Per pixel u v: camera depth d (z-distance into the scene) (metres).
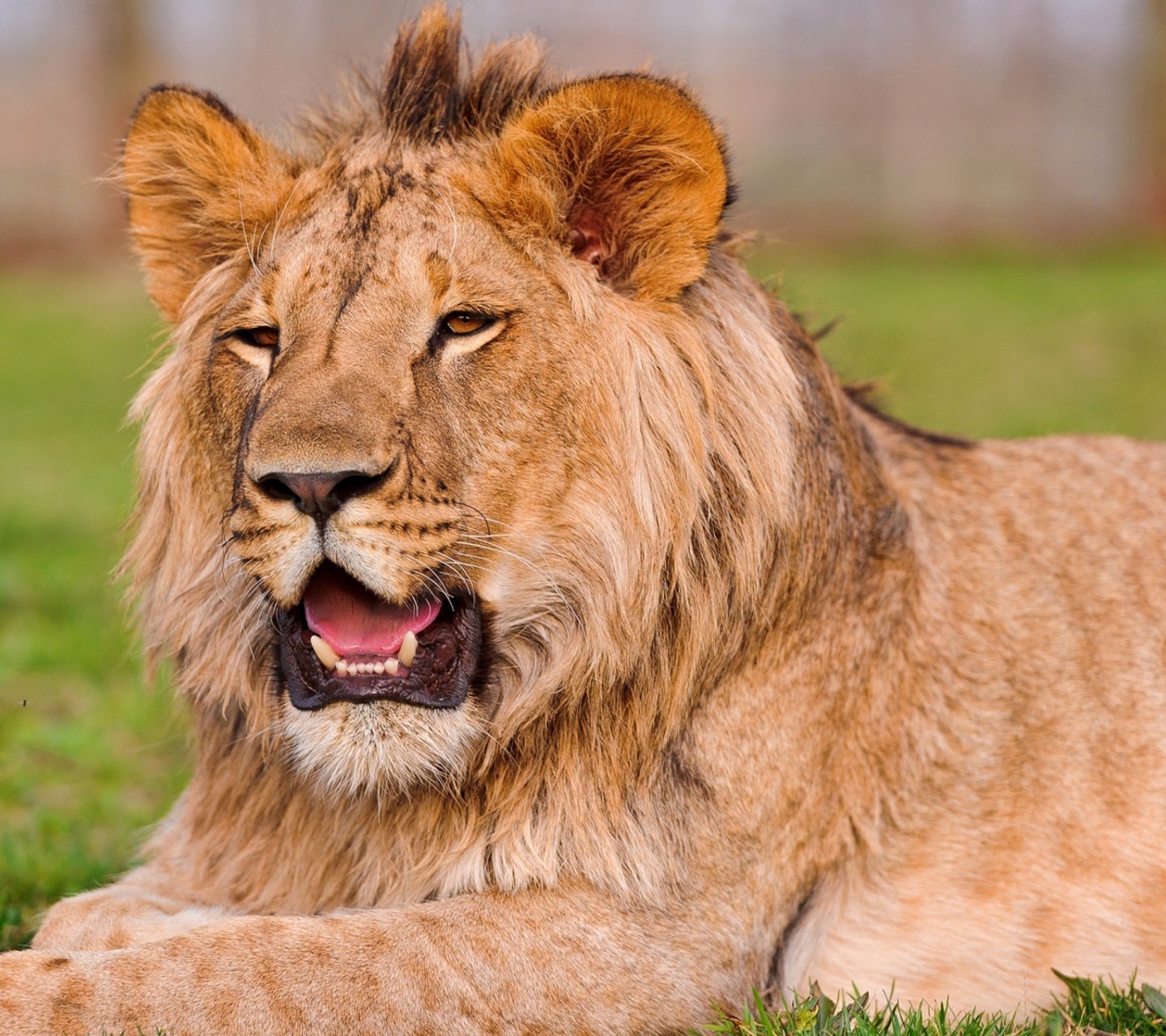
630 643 6.93
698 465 6.96
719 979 7.01
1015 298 41.62
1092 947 7.61
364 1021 6.32
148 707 12.84
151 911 7.33
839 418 7.77
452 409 6.73
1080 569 8.32
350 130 7.73
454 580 6.75
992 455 8.81
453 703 6.82
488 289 6.82
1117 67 62.25
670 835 6.96
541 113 6.93
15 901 8.68
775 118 64.69
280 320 6.95
